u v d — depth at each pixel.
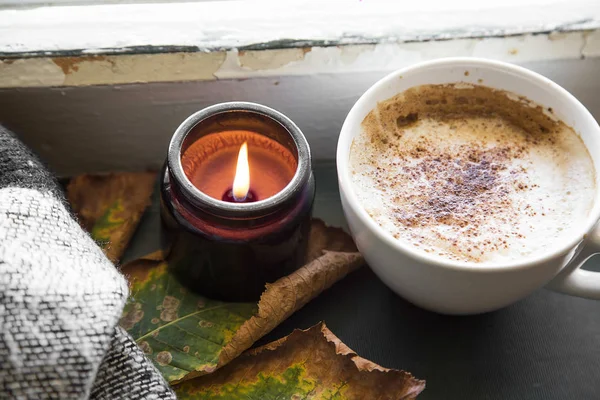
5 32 0.39
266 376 0.38
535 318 0.41
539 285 0.35
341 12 0.40
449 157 0.38
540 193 0.37
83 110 0.42
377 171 0.38
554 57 0.41
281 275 0.39
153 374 0.34
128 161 0.46
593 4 0.40
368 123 0.38
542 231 0.35
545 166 0.38
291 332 0.40
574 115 0.37
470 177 0.37
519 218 0.36
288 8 0.40
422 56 0.41
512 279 0.33
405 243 0.35
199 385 0.38
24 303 0.31
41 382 0.30
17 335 0.30
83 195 0.44
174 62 0.40
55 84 0.40
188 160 0.39
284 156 0.40
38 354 0.30
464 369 0.39
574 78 0.43
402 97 0.39
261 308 0.37
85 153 0.45
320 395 0.37
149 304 0.40
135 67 0.40
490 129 0.39
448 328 0.40
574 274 0.38
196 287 0.40
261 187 0.40
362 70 0.41
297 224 0.37
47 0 0.40
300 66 0.41
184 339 0.39
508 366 0.39
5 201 0.33
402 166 0.38
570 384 0.39
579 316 0.41
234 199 0.39
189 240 0.37
